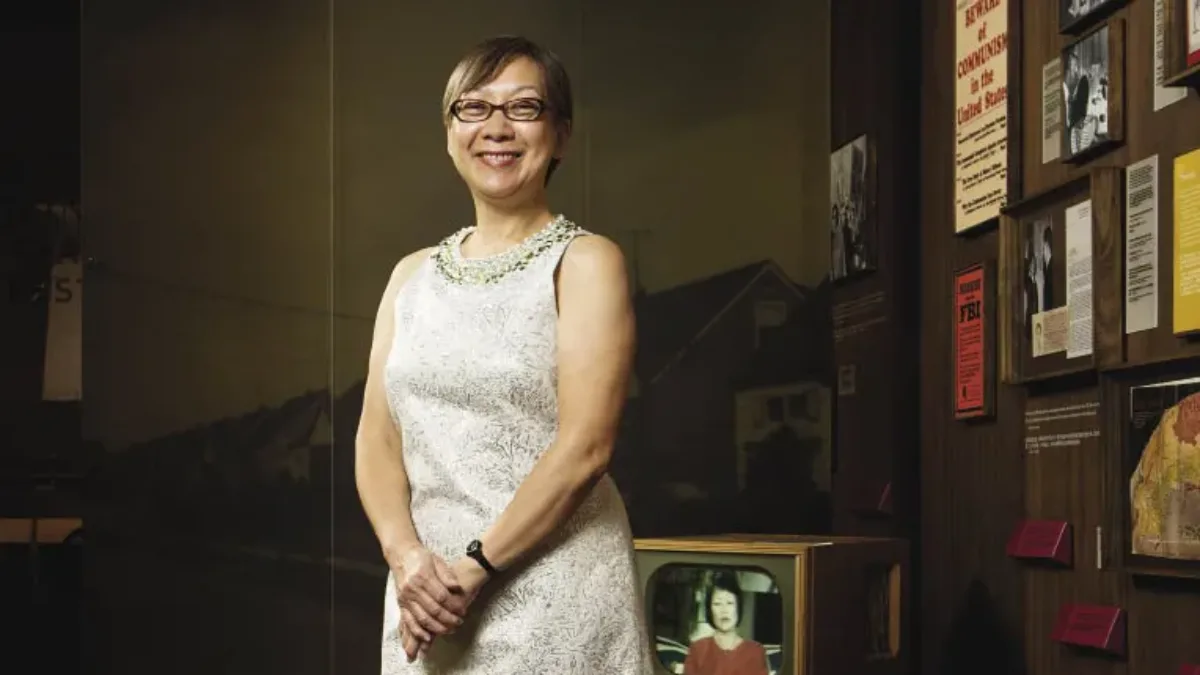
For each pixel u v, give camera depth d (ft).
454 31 17.08
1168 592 10.50
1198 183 9.84
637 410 16.83
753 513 16.79
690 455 16.81
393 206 16.99
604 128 17.06
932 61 15.35
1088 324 11.37
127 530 16.56
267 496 16.71
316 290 16.89
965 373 14.11
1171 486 10.18
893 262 15.69
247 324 16.83
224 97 16.96
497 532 8.18
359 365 16.87
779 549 11.60
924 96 15.56
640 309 16.93
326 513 16.74
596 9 17.15
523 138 8.61
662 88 17.11
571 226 8.72
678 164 17.06
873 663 12.39
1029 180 12.77
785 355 16.94
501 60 8.69
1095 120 11.31
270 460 16.75
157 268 16.80
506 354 8.34
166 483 16.63
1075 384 12.02
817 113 17.12
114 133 16.85
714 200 17.04
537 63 8.77
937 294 15.11
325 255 16.90
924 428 15.43
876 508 15.74
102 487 16.57
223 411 16.74
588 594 8.35
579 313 8.41
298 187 16.93
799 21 17.16
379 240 16.97
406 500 8.77
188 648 16.51
